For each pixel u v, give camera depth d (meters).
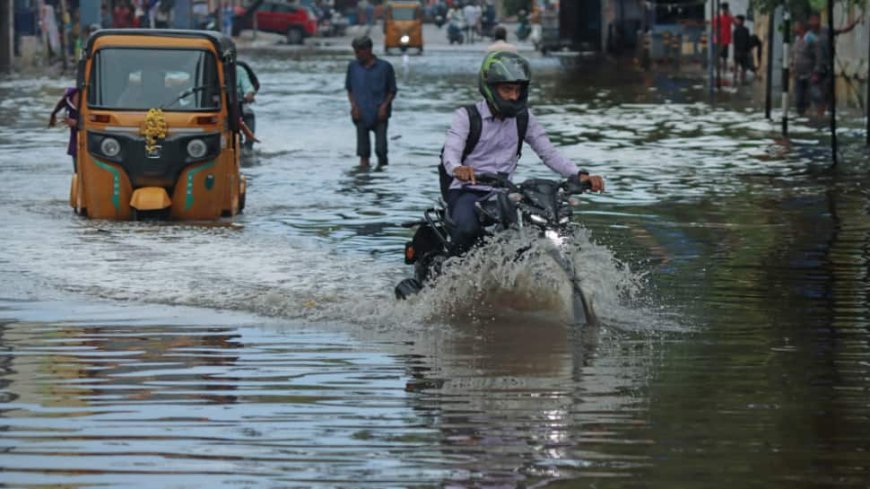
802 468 14.27
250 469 14.15
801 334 21.03
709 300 23.81
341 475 13.98
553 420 16.05
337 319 22.00
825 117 66.19
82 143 34.66
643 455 14.70
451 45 187.75
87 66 35.06
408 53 160.88
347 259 28.08
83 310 22.73
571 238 22.06
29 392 17.27
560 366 18.81
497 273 21.95
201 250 29.20
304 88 92.12
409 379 18.03
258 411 16.39
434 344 20.19
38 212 35.59
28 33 123.56
